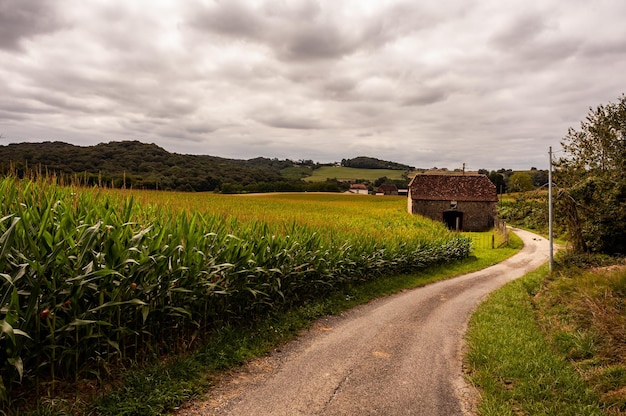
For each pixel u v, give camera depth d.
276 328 9.70
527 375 7.18
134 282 6.49
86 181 10.00
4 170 8.57
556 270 20.70
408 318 12.32
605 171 27.59
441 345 9.57
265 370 7.47
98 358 5.97
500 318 11.56
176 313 7.20
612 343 8.42
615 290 12.01
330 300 13.37
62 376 5.87
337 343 9.38
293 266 11.58
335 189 119.81
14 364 4.64
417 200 55.75
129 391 5.71
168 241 7.71
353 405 6.22
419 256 22.94
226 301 9.05
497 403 6.20
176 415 5.57
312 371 7.54
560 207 26.86
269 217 20.05
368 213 46.41
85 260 5.98
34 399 5.28
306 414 5.87
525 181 99.69
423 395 6.70
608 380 6.87
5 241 4.79
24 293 5.18
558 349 8.90
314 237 13.36
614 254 24.86
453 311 13.58
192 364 6.93
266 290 10.59
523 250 38.38
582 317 10.38
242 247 9.28
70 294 5.51
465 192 56.84
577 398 6.30
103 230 6.20
